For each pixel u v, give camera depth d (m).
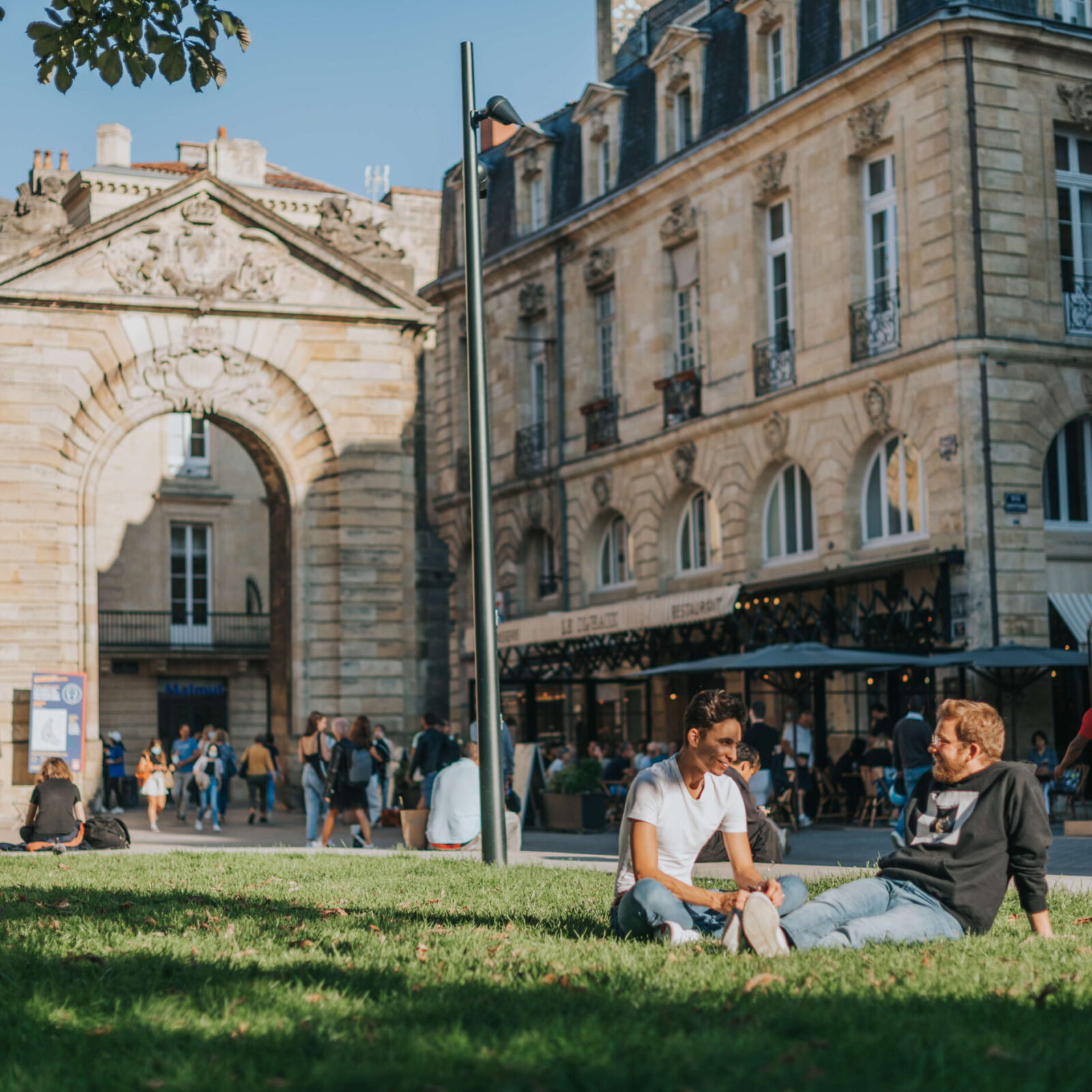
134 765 46.59
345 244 32.28
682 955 6.86
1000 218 28.08
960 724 7.42
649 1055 4.73
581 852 19.05
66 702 27.53
